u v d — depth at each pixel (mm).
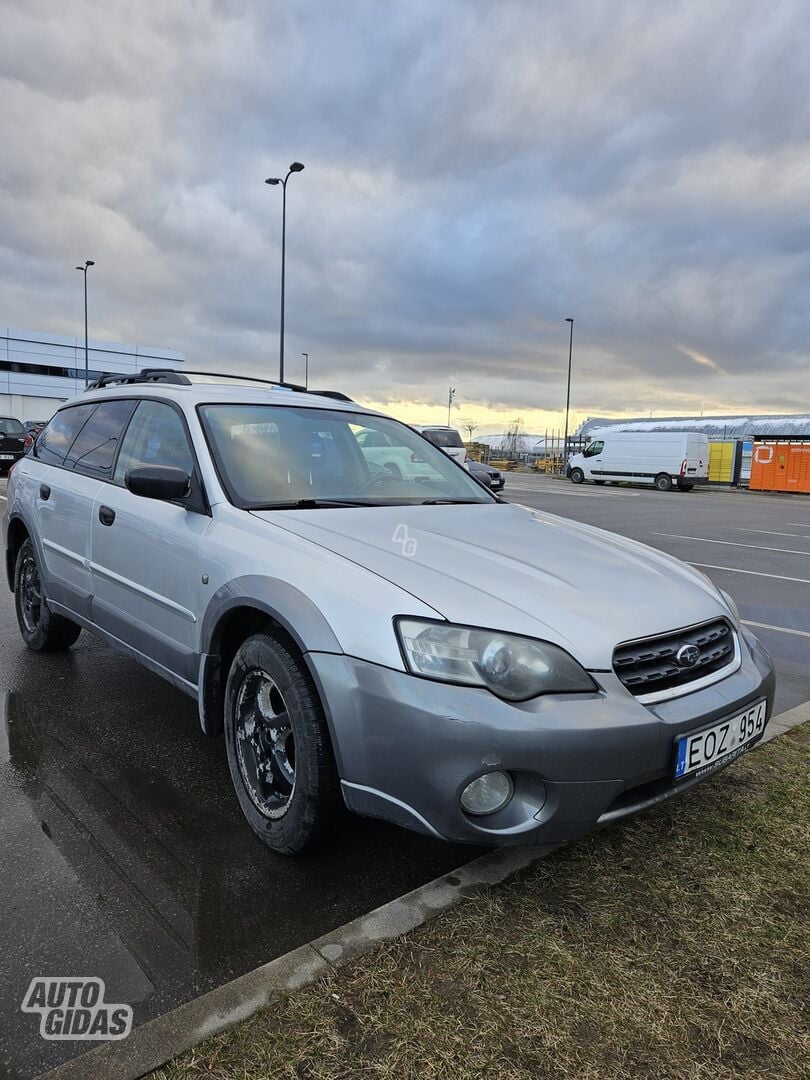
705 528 14375
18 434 21781
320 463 3430
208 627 2773
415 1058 1761
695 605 2617
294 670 2414
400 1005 1913
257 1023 1842
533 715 2066
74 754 3389
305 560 2514
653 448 30969
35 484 4496
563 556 2775
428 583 2322
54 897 2363
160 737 3590
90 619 3846
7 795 2998
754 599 7605
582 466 34156
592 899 2389
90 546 3756
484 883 2443
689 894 2436
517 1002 1945
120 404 4062
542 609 2279
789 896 2447
